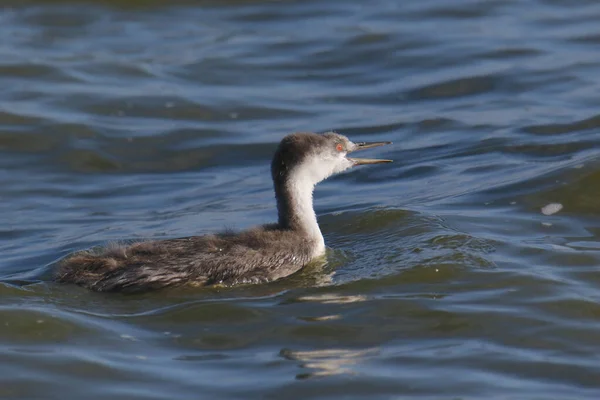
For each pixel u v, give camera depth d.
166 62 25.61
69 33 27.23
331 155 15.65
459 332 12.70
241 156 21.31
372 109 23.14
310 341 12.56
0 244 17.02
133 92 23.84
